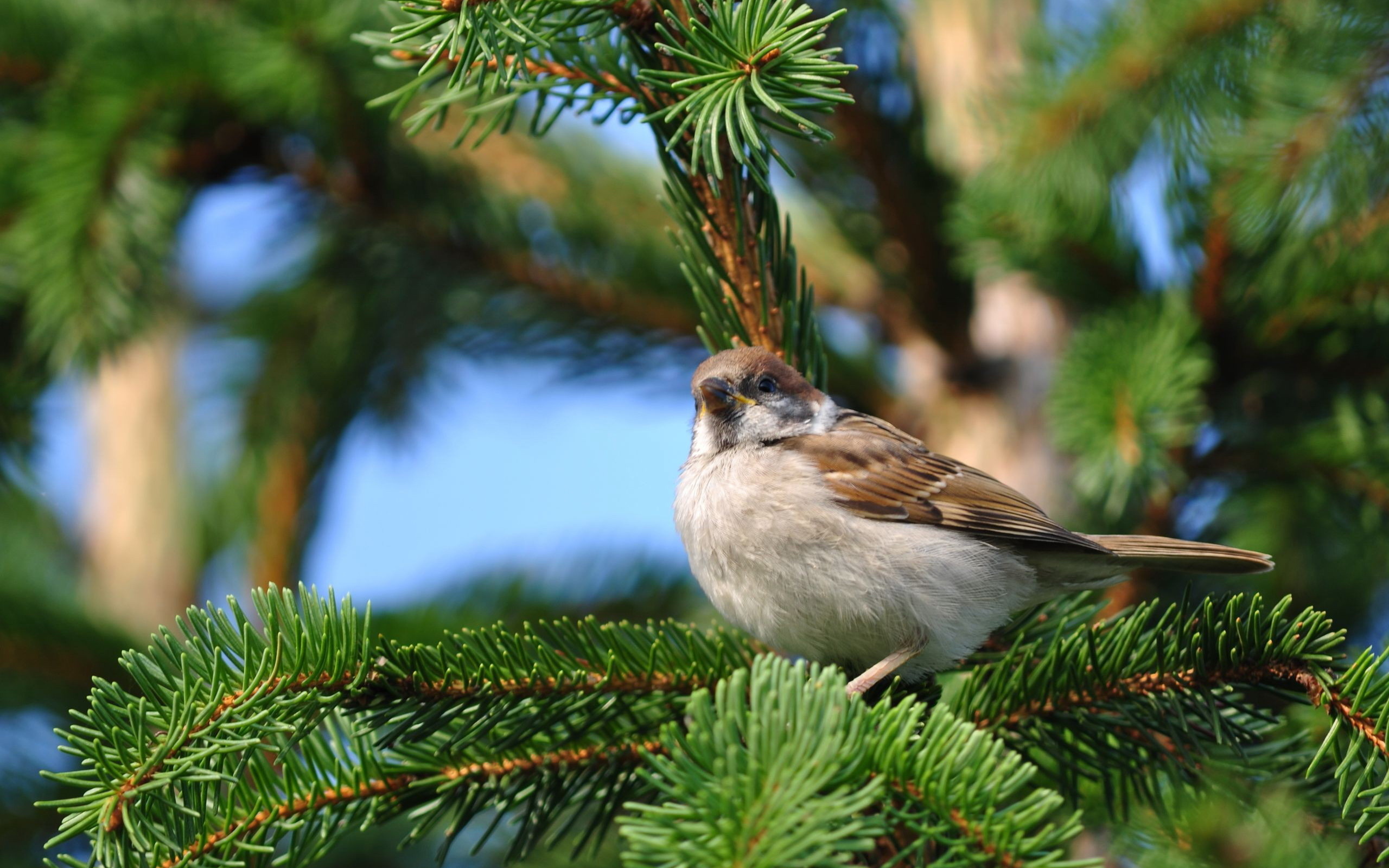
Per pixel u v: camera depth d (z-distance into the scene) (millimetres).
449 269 9820
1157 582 8672
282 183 9594
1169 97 7801
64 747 4926
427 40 6121
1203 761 6184
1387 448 7812
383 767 5832
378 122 9148
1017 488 9781
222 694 5297
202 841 5156
